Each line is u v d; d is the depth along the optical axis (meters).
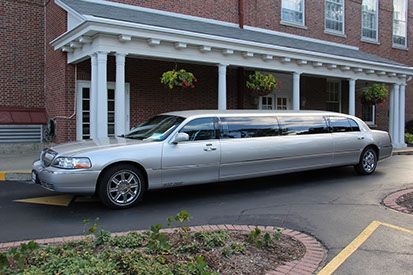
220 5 16.31
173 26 11.61
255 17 17.36
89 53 10.91
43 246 4.39
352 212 6.50
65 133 12.90
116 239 4.49
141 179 6.98
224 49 12.41
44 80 14.46
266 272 3.99
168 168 7.15
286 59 13.91
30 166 10.56
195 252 4.29
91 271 3.48
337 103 20.66
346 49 19.30
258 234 4.71
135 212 6.60
